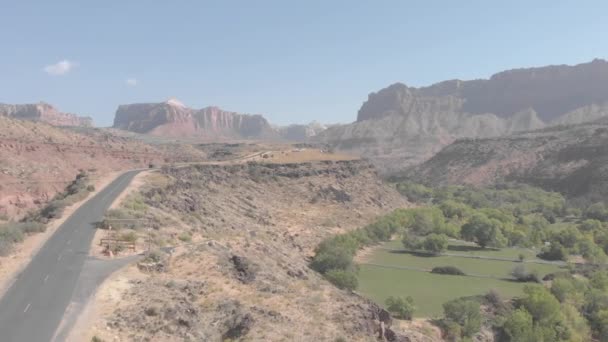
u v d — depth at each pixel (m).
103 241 45.03
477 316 57.25
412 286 75.81
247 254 49.97
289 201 119.94
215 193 99.81
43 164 110.56
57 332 27.39
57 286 34.03
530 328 55.50
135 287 34.47
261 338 31.05
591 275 85.12
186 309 32.19
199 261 42.50
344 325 37.31
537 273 83.44
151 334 28.66
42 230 49.44
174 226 55.78
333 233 103.31
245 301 36.38
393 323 47.19
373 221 122.19
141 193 71.19
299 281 47.75
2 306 30.67
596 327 63.56
